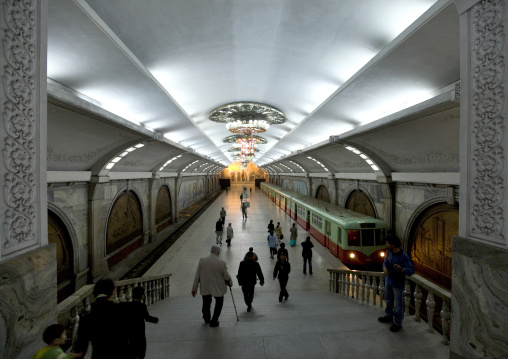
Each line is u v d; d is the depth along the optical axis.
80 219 8.27
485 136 2.12
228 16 4.93
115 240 10.52
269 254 11.06
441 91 5.26
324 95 8.89
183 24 5.05
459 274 2.33
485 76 2.11
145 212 13.52
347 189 14.38
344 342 3.15
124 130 7.02
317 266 9.69
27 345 2.00
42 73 2.20
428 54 4.40
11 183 1.90
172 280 8.64
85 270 8.40
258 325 3.82
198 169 27.27
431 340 3.18
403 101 6.47
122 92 6.16
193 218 20.27
